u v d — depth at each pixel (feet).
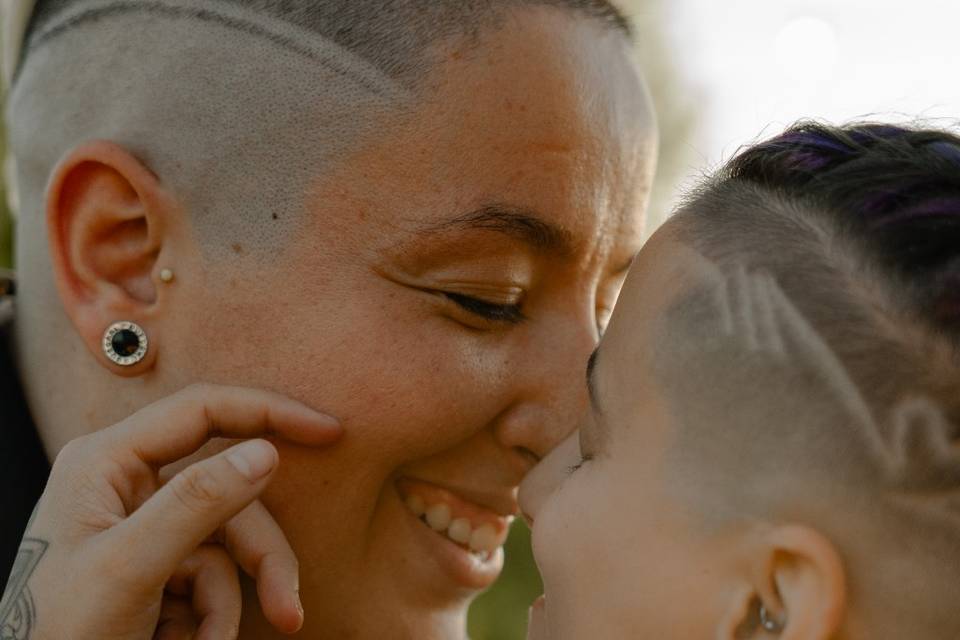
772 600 6.43
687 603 6.69
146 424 7.72
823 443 6.35
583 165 8.15
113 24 8.56
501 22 8.05
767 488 6.46
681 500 6.75
